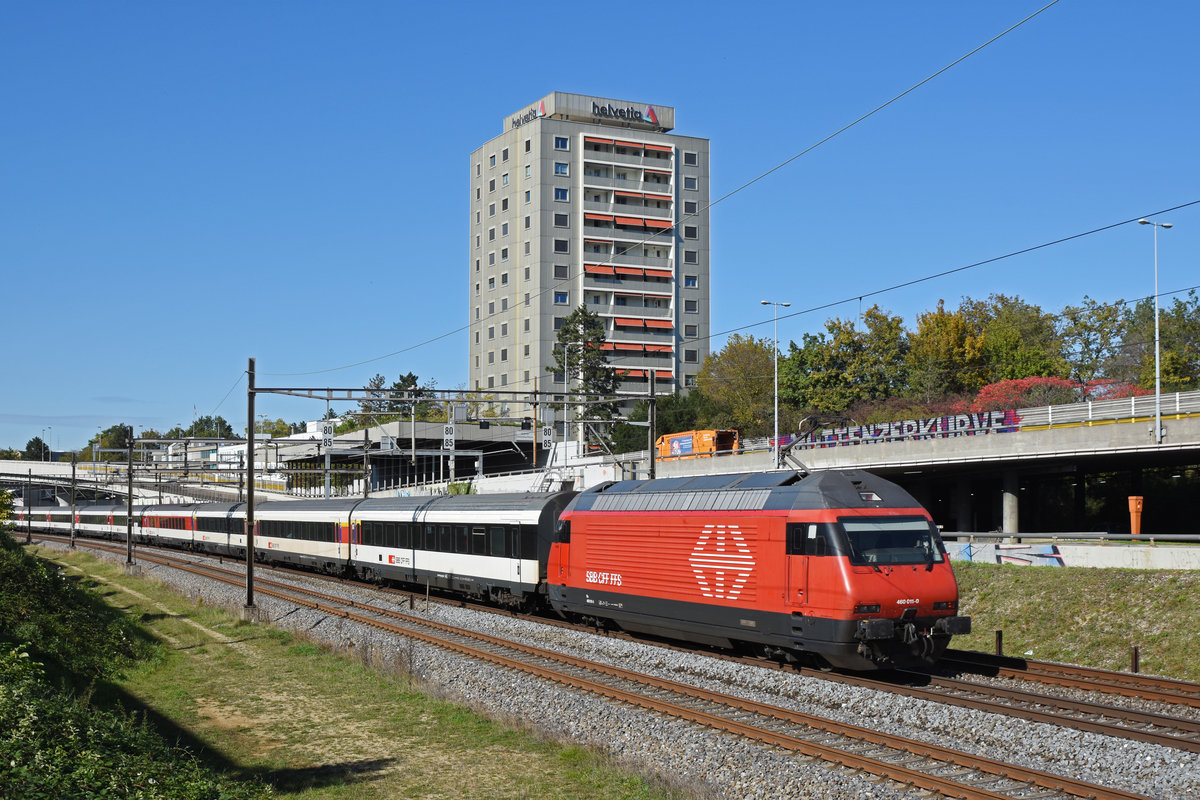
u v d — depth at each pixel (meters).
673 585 22.86
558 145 111.12
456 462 96.88
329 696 19.97
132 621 30.53
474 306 119.94
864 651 18.56
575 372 90.31
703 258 117.25
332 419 57.62
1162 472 48.97
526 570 29.94
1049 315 80.50
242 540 56.84
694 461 55.53
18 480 108.25
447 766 14.95
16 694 14.15
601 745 15.32
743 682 19.59
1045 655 25.27
